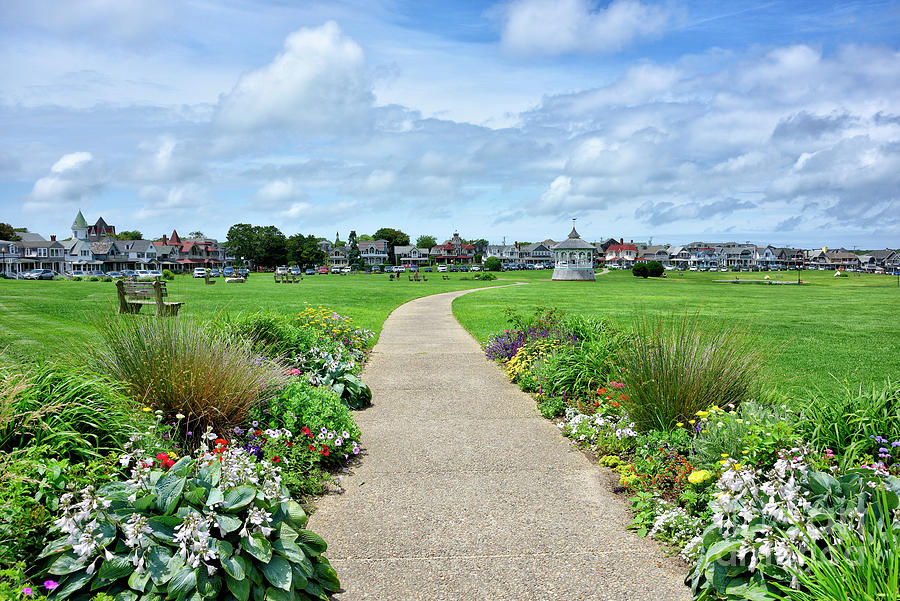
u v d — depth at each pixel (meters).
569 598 3.65
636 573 3.95
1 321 16.58
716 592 3.45
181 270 124.56
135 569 3.05
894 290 57.41
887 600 2.66
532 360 10.12
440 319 22.47
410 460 6.26
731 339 7.02
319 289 47.22
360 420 7.84
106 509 3.20
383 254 168.38
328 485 5.52
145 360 5.80
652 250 183.88
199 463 3.99
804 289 60.12
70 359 6.18
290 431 5.85
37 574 2.96
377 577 3.91
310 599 3.48
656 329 7.36
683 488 4.87
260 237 139.00
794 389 9.55
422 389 9.71
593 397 7.89
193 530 3.12
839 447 4.79
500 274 109.88
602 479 5.71
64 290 36.25
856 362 12.83
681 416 6.16
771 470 3.80
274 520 3.57
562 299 37.47
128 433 4.35
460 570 4.00
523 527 4.66
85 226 135.38
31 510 3.23
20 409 4.03
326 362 8.76
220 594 3.17
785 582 3.19
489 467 6.05
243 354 6.56
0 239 113.31
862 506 3.30
